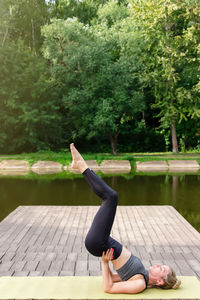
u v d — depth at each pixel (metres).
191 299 2.73
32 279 3.07
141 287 2.82
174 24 24.03
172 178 16.42
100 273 4.05
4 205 10.27
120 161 21.34
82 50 24.16
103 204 2.89
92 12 32.28
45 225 6.75
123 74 24.17
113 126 23.89
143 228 6.61
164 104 24.59
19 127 26.84
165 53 22.80
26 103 26.06
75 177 17.03
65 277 3.13
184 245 5.47
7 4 29.36
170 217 7.58
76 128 27.61
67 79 25.45
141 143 31.12
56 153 24.38
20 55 27.08
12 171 19.88
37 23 32.28
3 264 4.32
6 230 6.35
